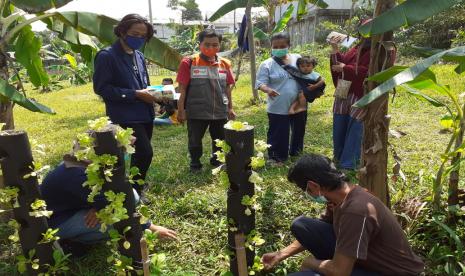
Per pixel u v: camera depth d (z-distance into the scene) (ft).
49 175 9.29
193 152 15.14
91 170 6.64
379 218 7.00
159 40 14.29
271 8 33.60
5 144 6.93
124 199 6.93
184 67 14.32
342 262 6.86
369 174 9.53
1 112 10.82
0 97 10.59
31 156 7.23
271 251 10.03
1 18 10.48
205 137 20.95
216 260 9.80
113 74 11.42
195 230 11.10
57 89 52.60
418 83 9.39
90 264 9.76
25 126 27.27
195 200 12.44
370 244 7.11
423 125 20.06
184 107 14.73
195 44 69.87
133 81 11.77
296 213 11.71
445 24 44.21
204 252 10.25
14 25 11.80
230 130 7.34
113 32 12.22
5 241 10.69
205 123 15.08
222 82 14.74
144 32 11.19
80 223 9.37
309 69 15.37
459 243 8.78
